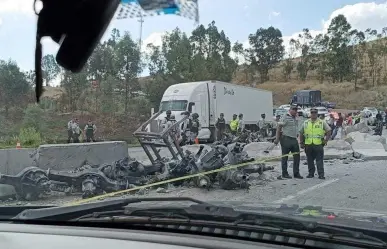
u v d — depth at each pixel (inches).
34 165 384.5
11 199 313.9
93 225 95.3
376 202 280.8
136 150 704.4
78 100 765.3
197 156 374.0
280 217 90.4
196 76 1000.2
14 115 725.9
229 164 359.9
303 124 412.8
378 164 495.2
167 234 85.1
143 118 899.4
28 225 97.6
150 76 933.2
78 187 329.7
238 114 1130.7
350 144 632.4
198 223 89.8
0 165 376.8
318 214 96.6
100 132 837.8
